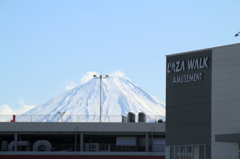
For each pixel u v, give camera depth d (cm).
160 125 11588
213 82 8462
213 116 8388
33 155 11475
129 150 11856
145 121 12606
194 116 8625
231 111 8212
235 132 8125
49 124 11769
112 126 11675
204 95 8544
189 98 8725
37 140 12975
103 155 11356
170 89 8981
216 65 8462
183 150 8694
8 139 13000
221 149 8194
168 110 8962
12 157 11494
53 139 13012
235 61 8275
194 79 8688
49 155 11456
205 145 8400
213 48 8531
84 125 11731
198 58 8681
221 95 8356
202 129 8488
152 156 11300
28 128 11775
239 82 8200
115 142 12825
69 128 11719
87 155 11406
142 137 12106
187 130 8681
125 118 12556
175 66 8925
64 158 11412
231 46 8350
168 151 8894
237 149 8025
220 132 8275
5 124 11794
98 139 12850
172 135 8862
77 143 13000
